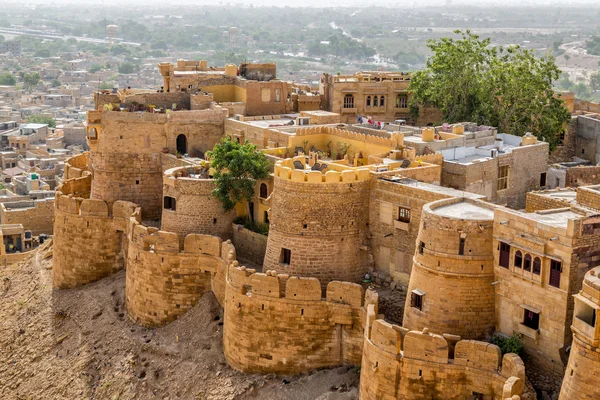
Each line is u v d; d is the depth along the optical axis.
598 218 45.44
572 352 42.41
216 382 60.16
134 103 85.31
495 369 47.22
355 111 98.06
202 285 67.00
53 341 74.31
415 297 51.50
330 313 57.59
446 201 53.09
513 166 71.88
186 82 92.56
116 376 66.06
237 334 59.94
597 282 40.97
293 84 107.62
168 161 79.44
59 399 68.19
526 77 86.12
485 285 49.66
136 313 69.69
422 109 96.62
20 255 111.12
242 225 69.50
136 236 69.06
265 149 73.19
